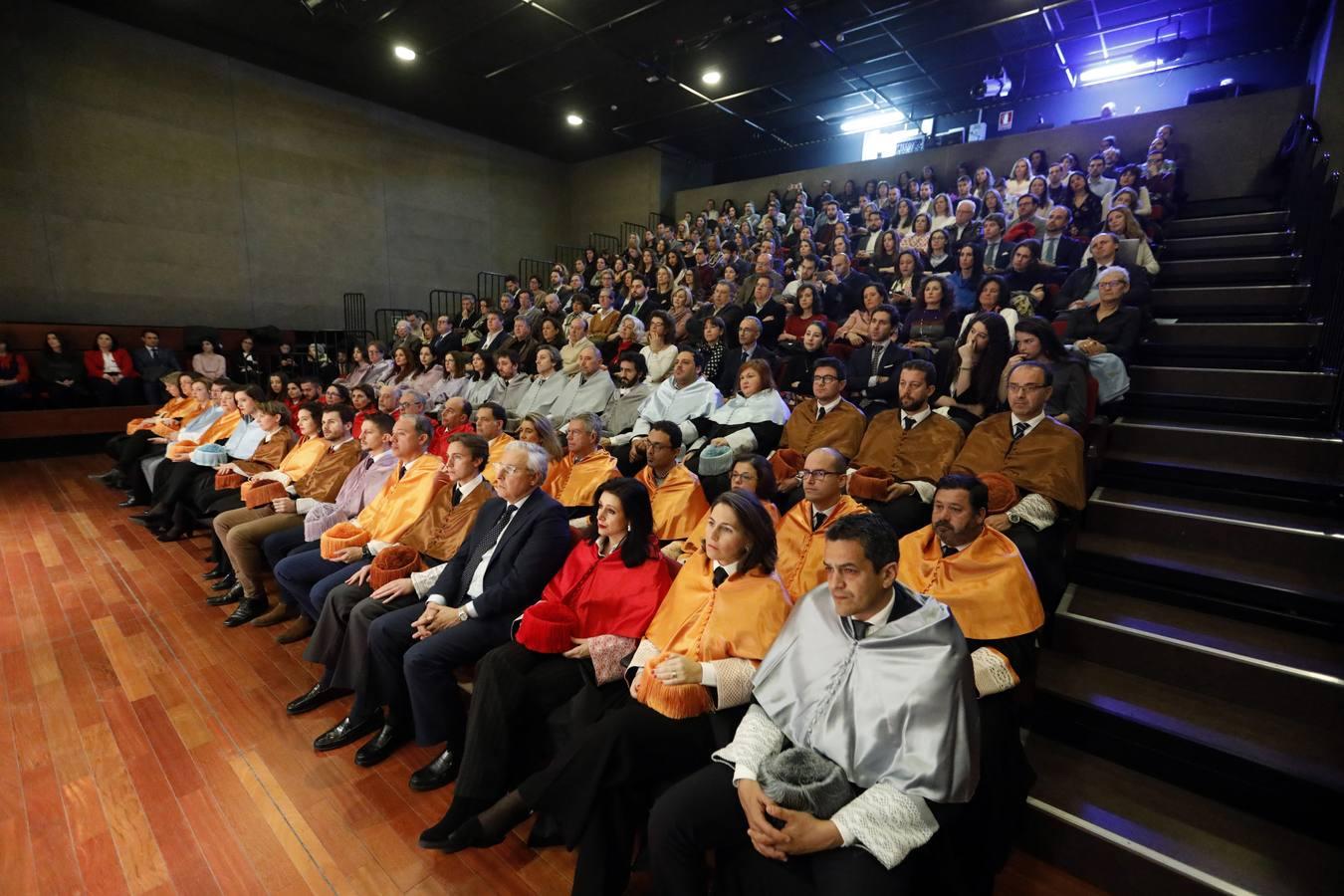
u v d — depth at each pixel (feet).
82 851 6.19
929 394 10.16
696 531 8.64
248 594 11.14
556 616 6.64
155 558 14.16
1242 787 5.75
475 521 8.68
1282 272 14.65
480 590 7.99
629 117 36.32
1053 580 7.56
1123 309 12.21
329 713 8.57
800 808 4.35
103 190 27.50
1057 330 12.82
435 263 38.83
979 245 16.03
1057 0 24.17
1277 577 7.46
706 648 5.84
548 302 25.98
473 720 6.39
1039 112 33.78
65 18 26.18
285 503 11.46
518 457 8.09
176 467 15.53
